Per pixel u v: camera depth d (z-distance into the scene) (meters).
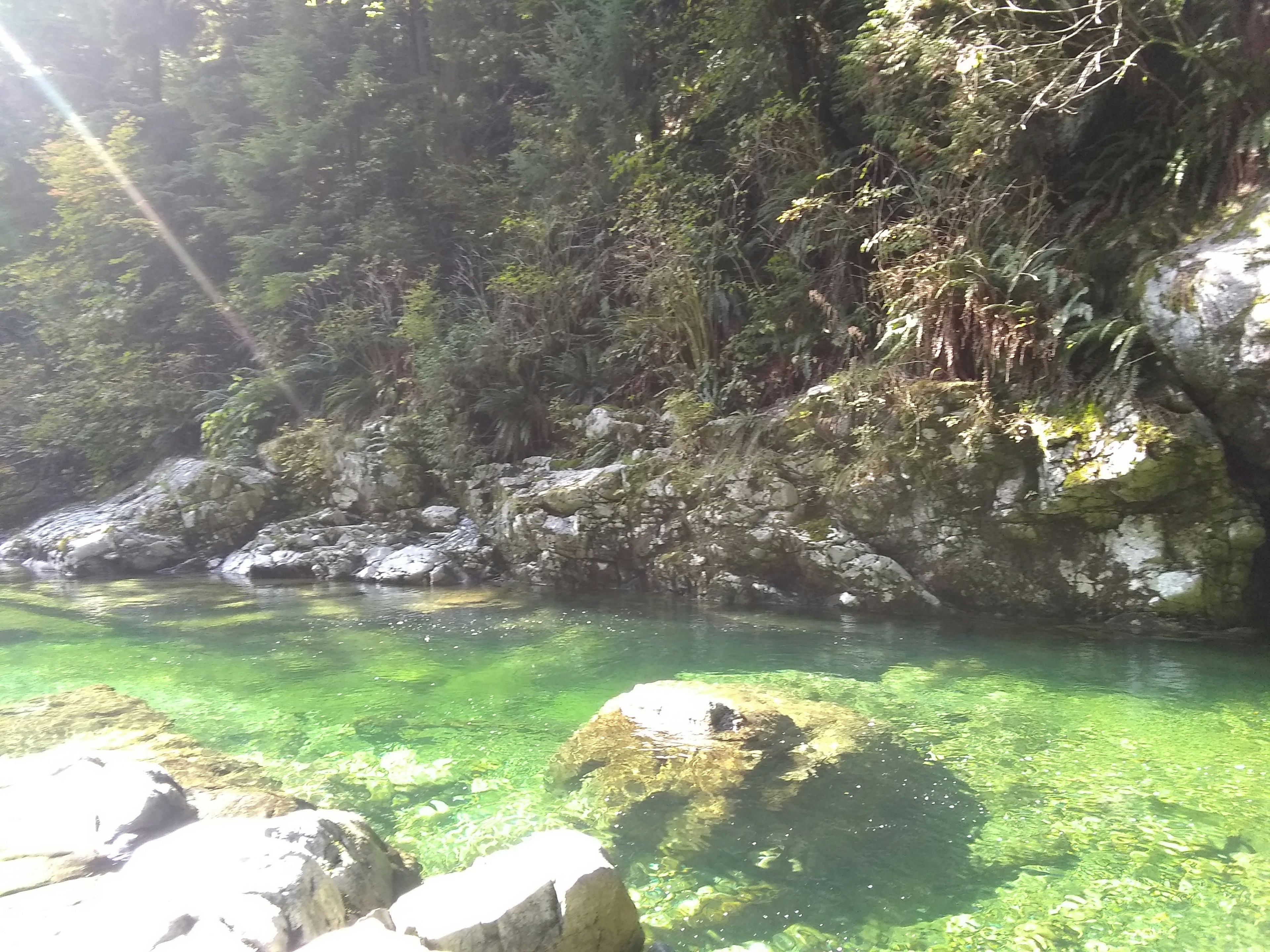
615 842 2.92
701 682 4.61
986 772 3.42
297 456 10.81
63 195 13.68
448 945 1.93
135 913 1.92
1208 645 5.54
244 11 14.27
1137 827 2.92
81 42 15.71
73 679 5.23
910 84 6.85
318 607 7.53
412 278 11.68
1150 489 5.67
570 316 10.05
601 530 8.05
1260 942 2.23
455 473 10.03
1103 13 5.90
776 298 8.20
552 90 12.00
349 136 12.55
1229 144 5.70
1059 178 6.71
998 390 6.37
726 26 8.55
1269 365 5.02
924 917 2.42
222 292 13.38
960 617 6.52
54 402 13.13
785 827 2.98
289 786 3.47
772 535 7.14
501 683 5.03
